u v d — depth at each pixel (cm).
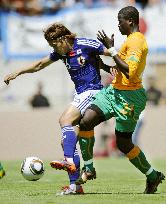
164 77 5675
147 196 2211
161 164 4209
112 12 5550
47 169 3788
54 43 2270
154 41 5619
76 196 2205
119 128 2255
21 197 2198
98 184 2780
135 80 2222
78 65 2280
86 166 2264
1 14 5684
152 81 5428
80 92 2289
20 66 5697
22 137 5372
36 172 2316
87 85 2284
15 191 2462
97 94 2259
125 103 2223
